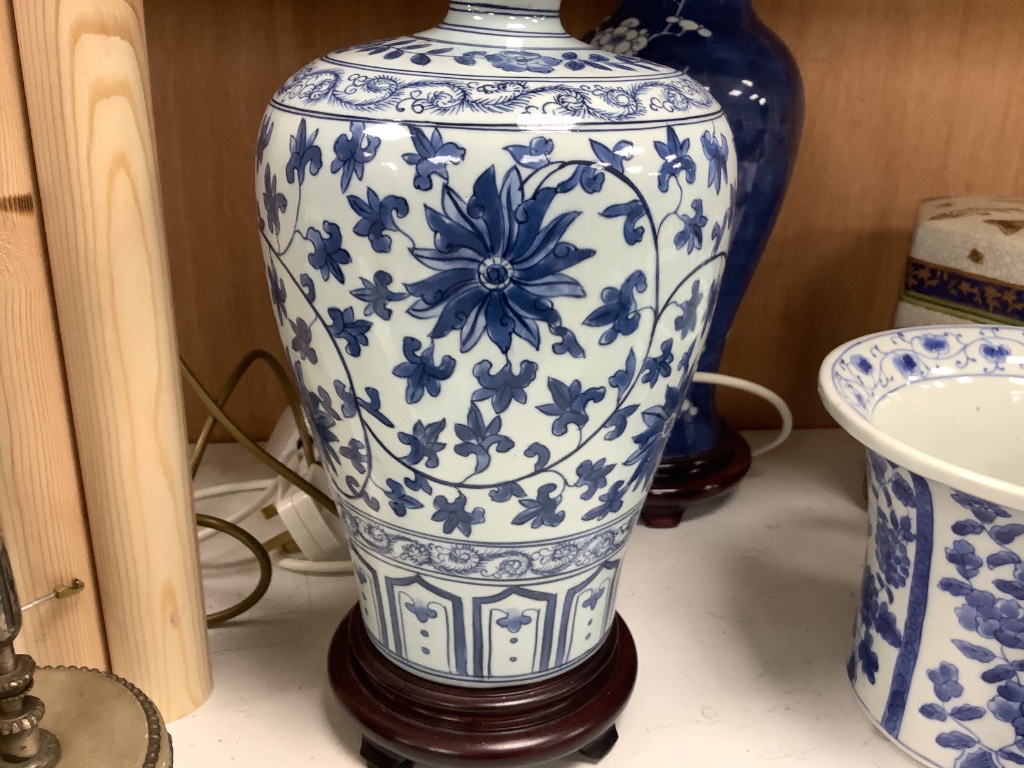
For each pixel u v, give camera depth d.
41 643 0.42
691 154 0.33
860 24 0.64
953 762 0.41
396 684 0.41
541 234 0.30
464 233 0.30
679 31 0.51
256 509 0.57
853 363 0.45
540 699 0.41
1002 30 0.65
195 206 0.61
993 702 0.39
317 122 0.32
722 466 0.62
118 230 0.37
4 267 0.36
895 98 0.66
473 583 0.38
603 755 0.43
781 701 0.47
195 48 0.58
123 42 0.35
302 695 0.46
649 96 0.33
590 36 0.54
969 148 0.68
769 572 0.57
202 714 0.45
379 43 0.36
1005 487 0.34
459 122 0.30
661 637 0.51
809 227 0.69
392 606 0.40
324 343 0.34
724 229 0.35
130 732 0.32
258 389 0.67
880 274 0.70
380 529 0.38
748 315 0.71
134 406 0.39
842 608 0.54
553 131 0.30
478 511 0.36
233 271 0.64
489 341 0.32
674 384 0.36
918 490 0.37
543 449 0.34
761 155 0.52
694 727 0.45
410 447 0.34
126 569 0.41
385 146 0.30
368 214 0.31
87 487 0.40
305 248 0.33
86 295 0.37
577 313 0.32
